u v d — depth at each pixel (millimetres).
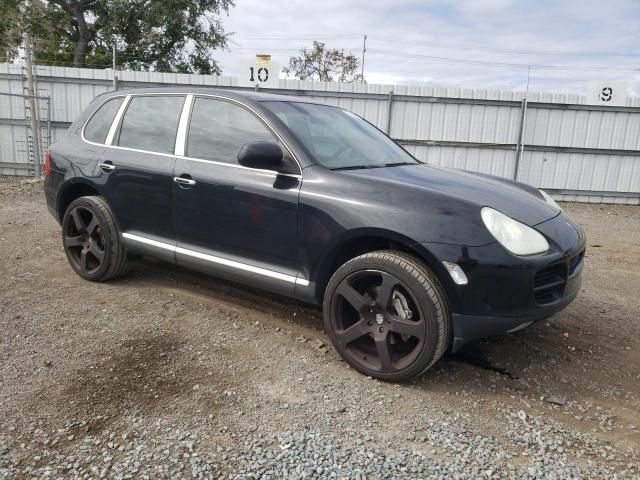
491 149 13180
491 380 3379
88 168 4691
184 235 4129
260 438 2643
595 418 2996
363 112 13023
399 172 3717
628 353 3896
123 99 4746
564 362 3686
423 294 3043
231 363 3432
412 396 3133
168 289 4762
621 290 5543
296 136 3682
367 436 2701
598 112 12891
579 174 13188
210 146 4004
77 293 4582
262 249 3707
